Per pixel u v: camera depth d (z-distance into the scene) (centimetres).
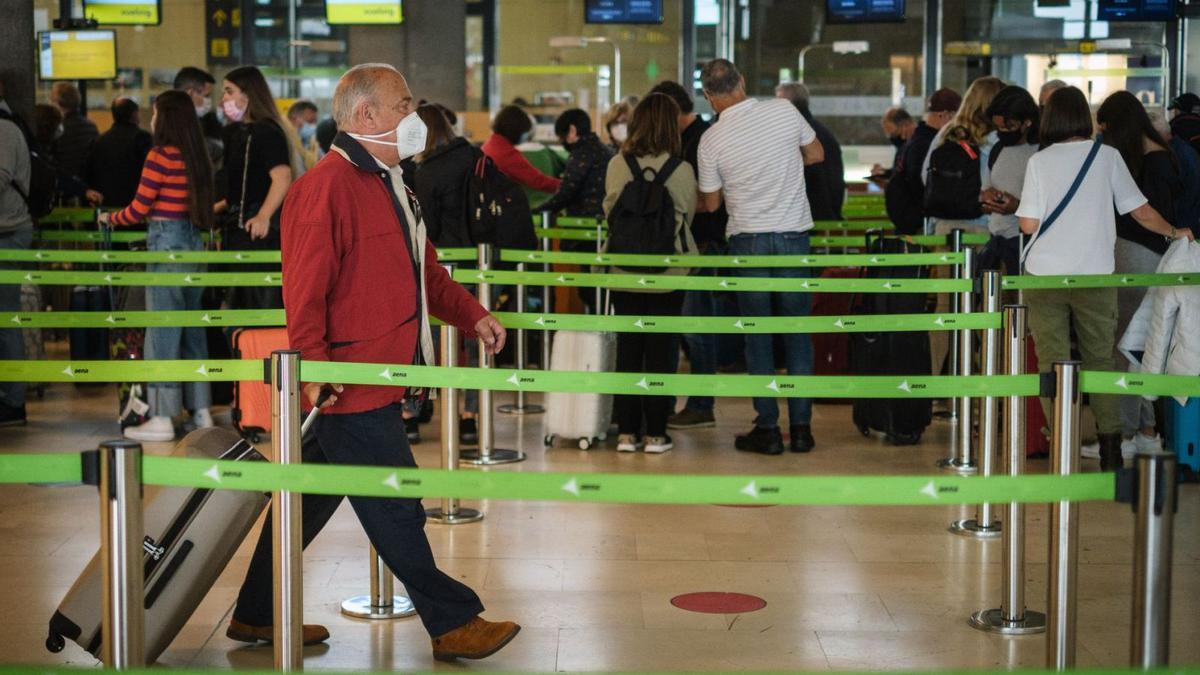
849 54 1309
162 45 1440
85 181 924
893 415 714
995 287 509
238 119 741
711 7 1328
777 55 1324
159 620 375
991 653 403
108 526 261
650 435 698
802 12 1312
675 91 754
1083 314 632
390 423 376
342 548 516
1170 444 632
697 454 695
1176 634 420
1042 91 838
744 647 408
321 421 374
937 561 501
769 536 534
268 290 783
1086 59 1271
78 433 747
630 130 680
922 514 568
